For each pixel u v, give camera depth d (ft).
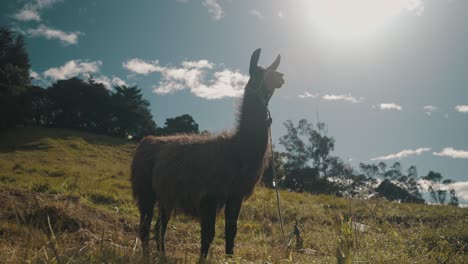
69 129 240.53
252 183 21.63
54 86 249.55
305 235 34.12
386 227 28.55
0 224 23.02
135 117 257.75
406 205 60.23
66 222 25.57
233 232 21.27
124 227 30.66
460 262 21.38
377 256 19.45
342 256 17.30
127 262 16.43
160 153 24.54
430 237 28.71
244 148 20.80
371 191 23.75
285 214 48.85
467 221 40.78
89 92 250.57
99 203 44.50
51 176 73.15
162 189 23.66
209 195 21.12
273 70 21.39
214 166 21.13
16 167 80.12
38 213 17.65
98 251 16.25
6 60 228.63
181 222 38.42
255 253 23.99
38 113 246.06
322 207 54.90
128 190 55.47
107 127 255.50
